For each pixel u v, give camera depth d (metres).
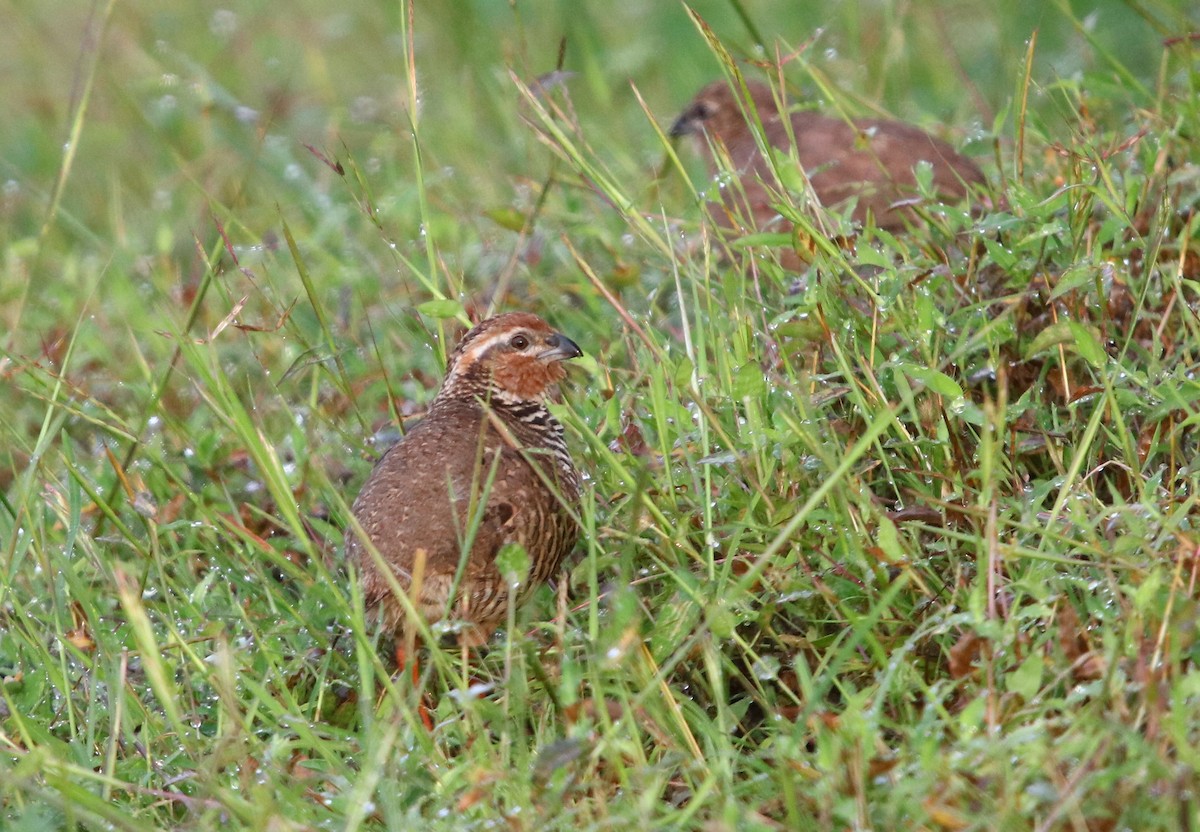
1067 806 6.78
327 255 13.80
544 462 9.85
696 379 10.35
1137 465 9.17
